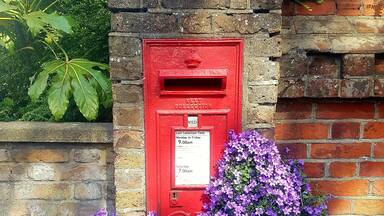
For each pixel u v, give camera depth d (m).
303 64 2.03
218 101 1.90
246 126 1.93
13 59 2.85
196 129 1.91
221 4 1.82
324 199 2.06
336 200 2.19
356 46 2.01
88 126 2.10
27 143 2.11
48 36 2.41
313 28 2.08
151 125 1.91
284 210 1.84
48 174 2.14
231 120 1.91
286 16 2.12
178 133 1.92
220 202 1.90
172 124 1.91
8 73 2.85
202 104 1.90
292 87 2.03
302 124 2.13
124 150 1.94
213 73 1.83
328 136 2.14
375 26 2.09
